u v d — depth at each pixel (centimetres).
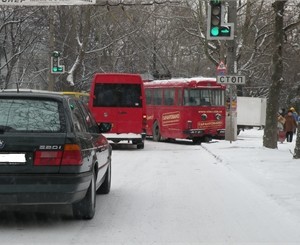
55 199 697
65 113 725
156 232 734
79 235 710
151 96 2952
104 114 2138
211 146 2136
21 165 689
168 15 3897
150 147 2353
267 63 4222
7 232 722
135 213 858
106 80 2144
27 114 718
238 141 2434
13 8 3456
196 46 4803
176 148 2284
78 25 3822
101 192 1040
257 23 3669
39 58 4144
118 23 3656
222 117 2642
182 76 4853
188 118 2606
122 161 1677
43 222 784
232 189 1112
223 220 816
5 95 731
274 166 1427
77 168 703
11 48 3769
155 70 4431
